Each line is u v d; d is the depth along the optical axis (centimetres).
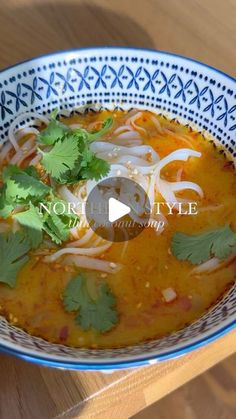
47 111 36
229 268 31
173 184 34
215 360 31
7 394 29
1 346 24
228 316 26
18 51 41
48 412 28
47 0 44
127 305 30
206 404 51
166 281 30
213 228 32
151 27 42
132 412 30
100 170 32
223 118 34
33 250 31
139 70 35
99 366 24
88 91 36
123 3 44
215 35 42
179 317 29
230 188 34
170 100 36
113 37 42
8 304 30
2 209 31
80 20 43
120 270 31
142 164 34
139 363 24
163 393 31
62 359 24
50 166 32
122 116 37
